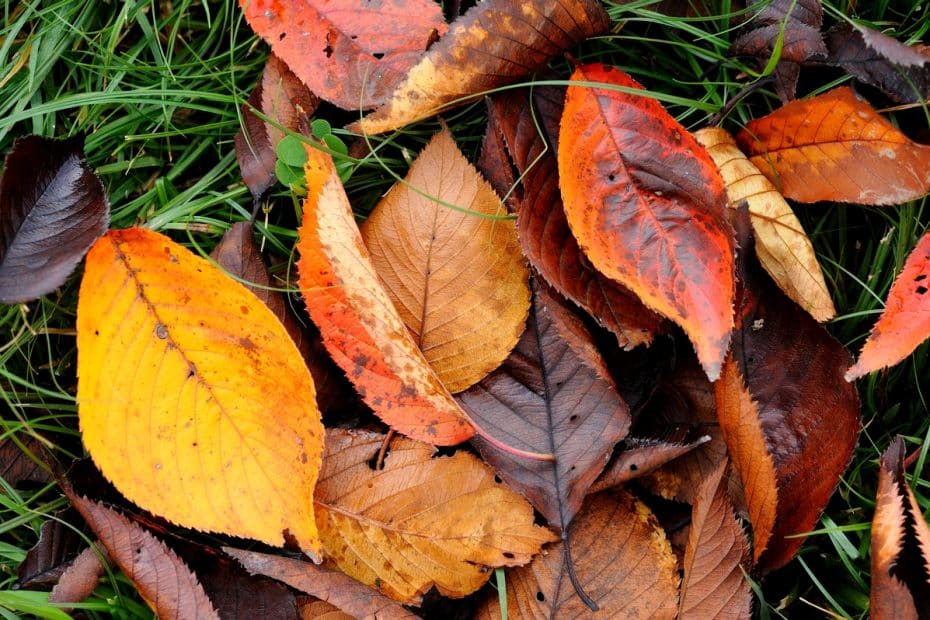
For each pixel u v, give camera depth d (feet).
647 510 2.20
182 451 2.13
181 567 2.15
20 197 2.13
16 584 2.21
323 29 2.21
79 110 2.34
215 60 2.33
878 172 2.21
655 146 2.15
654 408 2.26
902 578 2.16
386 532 2.19
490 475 2.20
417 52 2.20
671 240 2.14
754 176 2.24
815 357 2.20
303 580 2.17
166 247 2.14
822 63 2.23
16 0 2.34
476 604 2.23
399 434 2.20
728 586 2.17
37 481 2.27
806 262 2.23
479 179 2.19
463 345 2.20
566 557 2.19
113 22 2.34
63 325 2.31
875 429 2.31
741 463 2.18
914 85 2.18
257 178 2.27
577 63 2.19
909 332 2.16
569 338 2.19
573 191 2.15
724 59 2.30
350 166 2.27
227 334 2.13
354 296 2.15
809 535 2.26
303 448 2.12
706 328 2.13
